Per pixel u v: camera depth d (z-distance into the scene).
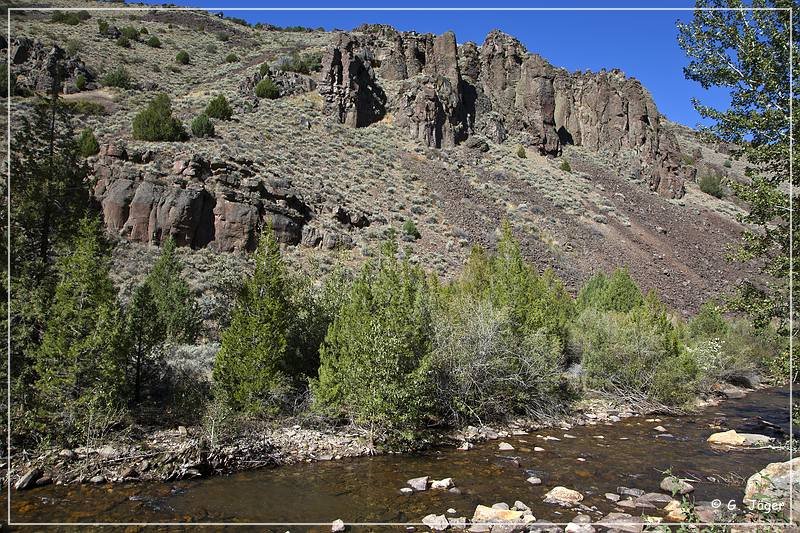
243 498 8.79
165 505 8.38
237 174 30.42
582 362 19.88
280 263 13.99
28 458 9.88
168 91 50.03
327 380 12.80
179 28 77.94
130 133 35.50
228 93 47.75
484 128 57.00
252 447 11.07
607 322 20.50
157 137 34.31
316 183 36.22
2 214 12.23
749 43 9.74
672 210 56.12
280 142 41.06
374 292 14.62
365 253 31.31
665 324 20.52
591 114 65.81
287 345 14.48
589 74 68.56
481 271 23.81
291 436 11.98
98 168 26.55
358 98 50.22
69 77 45.94
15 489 8.80
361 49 55.56
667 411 17.64
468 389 14.56
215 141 36.34
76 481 9.22
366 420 12.33
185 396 12.65
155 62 59.94
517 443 12.95
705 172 72.81
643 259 43.75
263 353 12.60
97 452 10.22
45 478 9.21
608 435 13.98
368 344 12.48
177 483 9.43
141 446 10.68
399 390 12.06
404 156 46.97
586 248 42.25
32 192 12.44
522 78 63.47
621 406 17.70
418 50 60.47
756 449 12.45
